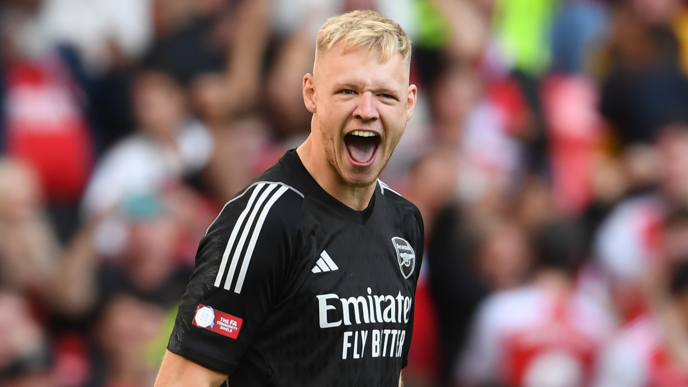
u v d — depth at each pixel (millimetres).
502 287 22422
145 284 21094
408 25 24781
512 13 26172
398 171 23578
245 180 23109
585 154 26266
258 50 23859
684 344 23141
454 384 22188
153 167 22375
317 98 7676
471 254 22703
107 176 22344
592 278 25203
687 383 22594
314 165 7895
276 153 23469
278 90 23578
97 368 20594
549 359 21578
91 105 22984
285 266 7398
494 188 24125
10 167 21297
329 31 7582
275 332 7480
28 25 22719
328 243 7680
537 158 25422
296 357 7492
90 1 23359
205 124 23109
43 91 22406
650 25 27781
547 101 26078
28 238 20797
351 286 7711
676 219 25266
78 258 21109
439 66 24797
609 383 22219
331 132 7520
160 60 23375
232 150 23094
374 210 8242
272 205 7480
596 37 27406
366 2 24172
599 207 25969
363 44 7402
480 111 24828
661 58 27734
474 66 25094
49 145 22109
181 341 7320
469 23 25156
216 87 23281
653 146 26828
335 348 7570
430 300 22781
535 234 23141
